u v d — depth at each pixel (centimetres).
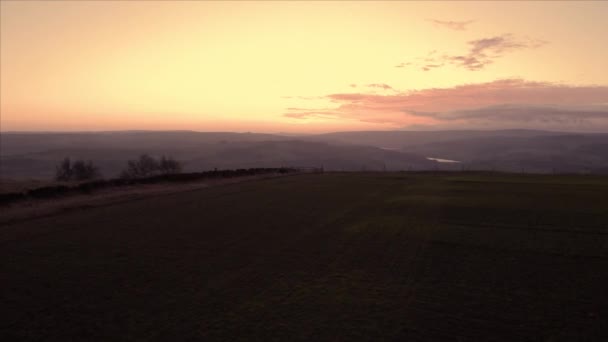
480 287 1029
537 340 747
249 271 1184
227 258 1324
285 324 823
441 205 2352
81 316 884
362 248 1430
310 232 1698
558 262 1230
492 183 3616
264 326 816
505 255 1314
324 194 2962
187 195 2958
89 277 1142
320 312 883
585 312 869
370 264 1240
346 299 957
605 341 740
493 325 810
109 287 1061
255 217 2052
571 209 2130
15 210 2197
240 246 1478
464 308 897
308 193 3031
